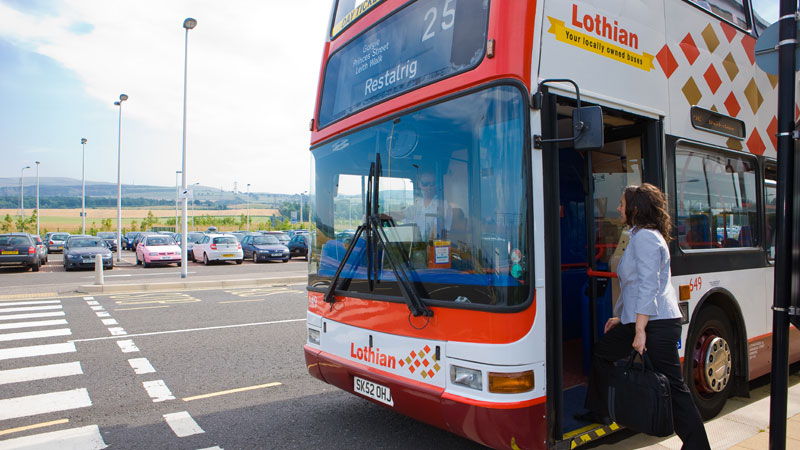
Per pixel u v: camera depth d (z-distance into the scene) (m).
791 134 2.79
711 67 4.67
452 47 3.47
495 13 3.19
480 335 3.05
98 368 6.50
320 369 4.38
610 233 4.21
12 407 5.09
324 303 4.40
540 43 3.21
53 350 7.44
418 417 3.43
